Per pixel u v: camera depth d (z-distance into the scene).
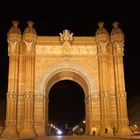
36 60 67.25
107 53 67.56
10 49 66.25
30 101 63.69
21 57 66.75
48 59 67.44
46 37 68.38
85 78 67.00
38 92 65.62
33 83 65.19
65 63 67.31
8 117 62.81
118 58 66.75
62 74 70.56
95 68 67.38
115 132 62.84
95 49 68.38
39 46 67.94
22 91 65.06
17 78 65.19
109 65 67.25
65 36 68.50
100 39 66.94
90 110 65.31
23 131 61.66
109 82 66.31
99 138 46.84
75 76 71.06
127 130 62.56
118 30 68.25
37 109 64.69
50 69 66.88
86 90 70.56
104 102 64.00
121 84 65.25
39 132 63.47
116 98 65.25
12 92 63.91
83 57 67.88
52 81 71.38
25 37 66.38
